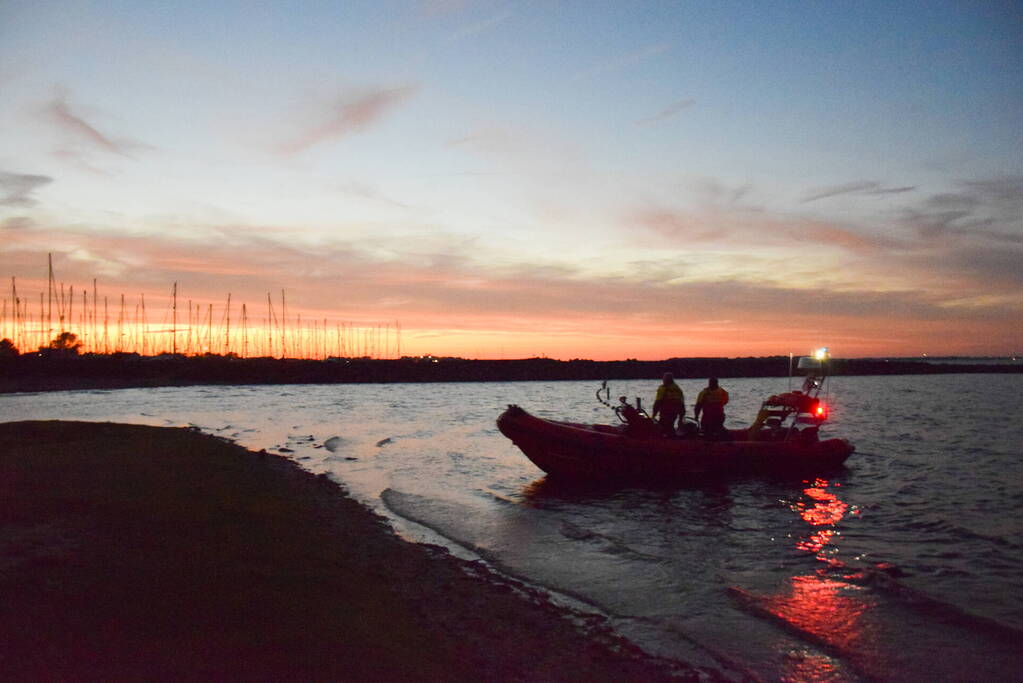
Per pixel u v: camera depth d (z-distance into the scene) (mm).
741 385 86812
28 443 17328
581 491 13992
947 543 9969
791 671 5719
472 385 85750
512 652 5867
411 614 6500
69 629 5059
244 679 4555
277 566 7328
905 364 125875
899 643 6305
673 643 6254
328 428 27344
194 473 12969
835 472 15555
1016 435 25203
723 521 11352
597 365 107750
